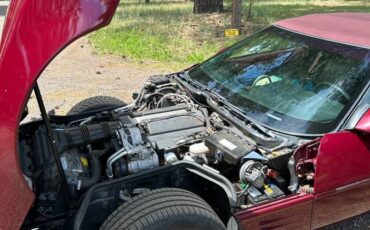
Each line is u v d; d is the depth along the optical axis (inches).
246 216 108.0
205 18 534.6
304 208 116.3
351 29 145.7
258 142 118.5
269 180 119.2
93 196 101.3
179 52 389.1
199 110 135.6
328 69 131.5
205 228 99.4
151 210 96.0
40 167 109.1
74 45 418.9
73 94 278.1
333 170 116.6
